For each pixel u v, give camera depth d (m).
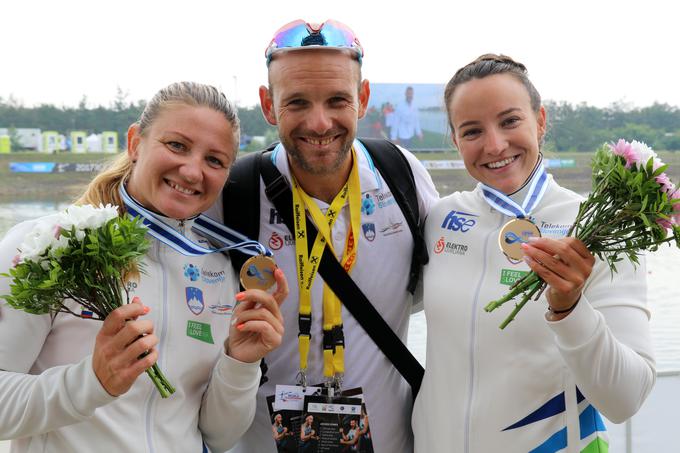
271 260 2.00
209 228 2.12
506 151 2.10
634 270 1.95
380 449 2.33
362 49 2.21
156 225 1.94
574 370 1.79
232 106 1.99
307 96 2.13
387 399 2.34
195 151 1.88
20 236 1.77
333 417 2.23
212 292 2.04
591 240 1.72
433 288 2.22
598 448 1.96
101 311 1.66
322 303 2.30
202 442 2.03
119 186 2.00
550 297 1.78
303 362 2.26
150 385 1.85
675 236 1.64
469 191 2.38
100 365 1.61
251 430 2.37
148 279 1.91
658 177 1.65
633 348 1.87
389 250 2.38
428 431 2.18
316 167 2.22
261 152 2.50
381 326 2.31
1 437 1.72
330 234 2.33
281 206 2.35
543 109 2.23
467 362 2.09
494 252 2.12
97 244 1.53
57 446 1.76
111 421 1.78
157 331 1.90
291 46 2.11
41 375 1.71
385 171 2.46
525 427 1.99
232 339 1.96
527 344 2.00
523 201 2.12
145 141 1.91
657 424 3.25
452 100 2.17
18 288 1.54
